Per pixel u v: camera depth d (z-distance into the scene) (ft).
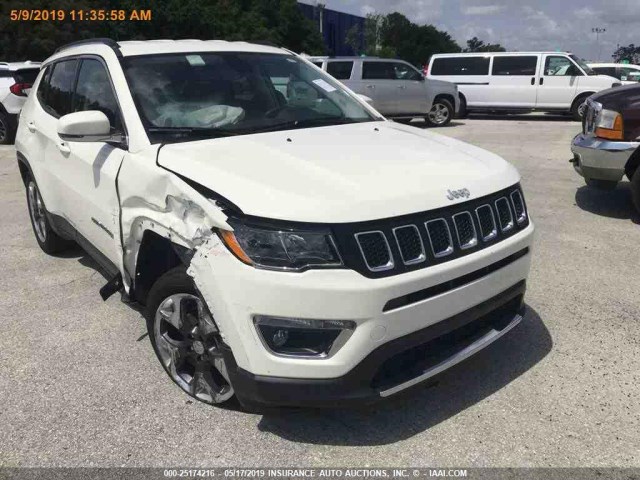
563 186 25.58
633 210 21.47
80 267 16.35
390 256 7.88
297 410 8.59
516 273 9.68
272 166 8.90
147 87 11.18
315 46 189.98
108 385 10.52
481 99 57.72
